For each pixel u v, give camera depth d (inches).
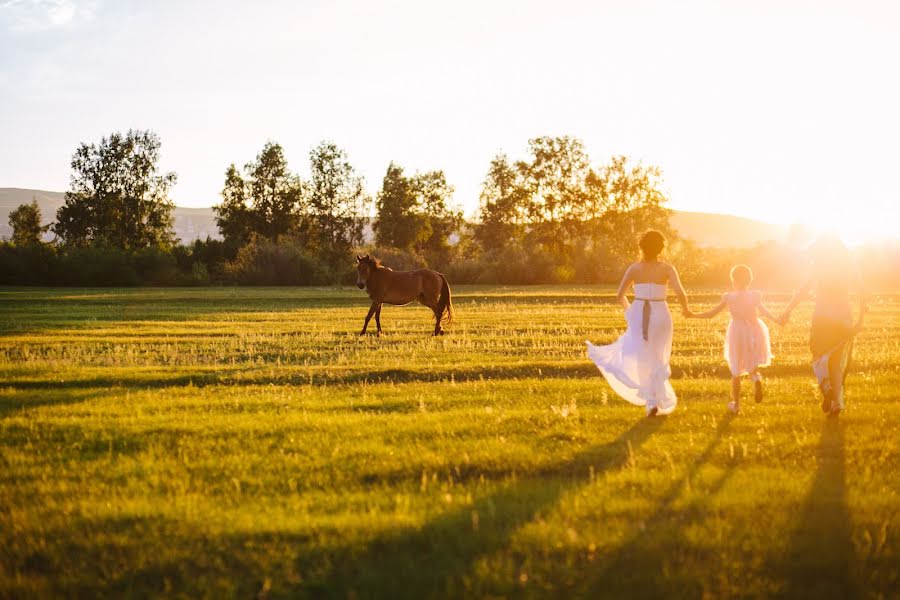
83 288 2322.8
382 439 313.7
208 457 289.3
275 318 1149.7
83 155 3348.9
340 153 3762.3
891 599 168.2
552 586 171.8
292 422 348.5
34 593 172.4
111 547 198.2
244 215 3661.4
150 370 545.0
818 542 196.4
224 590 173.0
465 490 243.6
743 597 168.1
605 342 781.3
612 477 253.1
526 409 379.2
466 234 4340.6
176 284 2598.4
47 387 481.4
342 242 3698.3
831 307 356.5
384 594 169.0
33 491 246.7
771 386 454.9
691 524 209.6
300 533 203.8
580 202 3592.5
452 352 682.2
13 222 4424.2
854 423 338.0
